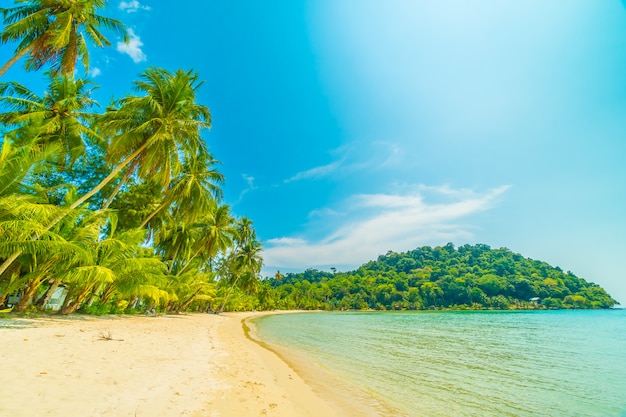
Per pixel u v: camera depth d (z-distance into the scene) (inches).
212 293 1817.2
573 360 673.0
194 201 1075.9
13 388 206.4
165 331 723.4
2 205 490.0
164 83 800.3
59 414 177.2
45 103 816.3
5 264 526.3
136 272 859.4
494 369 556.1
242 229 2244.1
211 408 234.5
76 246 585.3
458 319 2476.6
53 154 624.7
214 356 475.8
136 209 1107.9
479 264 6407.5
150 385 260.8
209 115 896.3
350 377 451.2
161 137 764.6
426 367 550.0
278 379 388.2
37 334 434.9
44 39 642.8
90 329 568.1
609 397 397.1
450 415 311.9
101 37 751.7
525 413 330.0
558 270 5935.0
